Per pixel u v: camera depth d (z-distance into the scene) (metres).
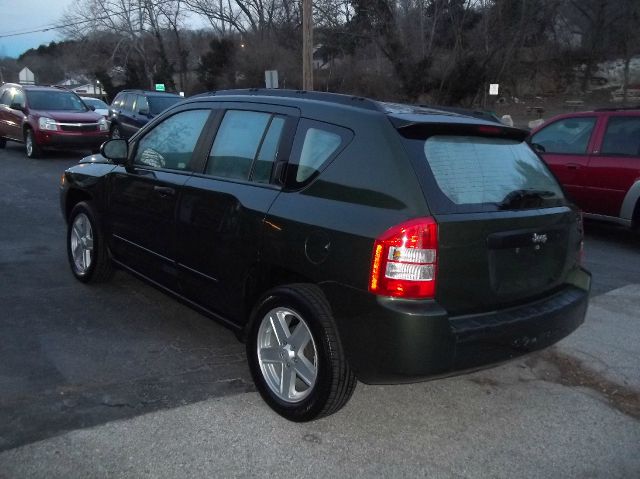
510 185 3.72
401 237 3.14
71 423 3.49
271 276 3.82
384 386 4.16
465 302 3.34
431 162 3.41
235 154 4.25
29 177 12.80
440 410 3.89
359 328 3.26
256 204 3.85
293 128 3.90
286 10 40.47
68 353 4.41
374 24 37.50
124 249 5.27
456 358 3.24
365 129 3.51
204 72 41.84
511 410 3.95
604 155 8.58
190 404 3.78
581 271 4.23
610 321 5.63
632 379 4.47
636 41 40.47
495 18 37.25
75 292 5.69
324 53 40.03
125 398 3.81
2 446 3.24
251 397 3.92
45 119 15.54
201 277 4.34
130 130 17.42
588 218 8.92
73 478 3.03
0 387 3.86
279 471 3.17
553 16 40.66
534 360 4.73
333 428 3.60
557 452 3.50
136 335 4.79
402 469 3.25
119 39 46.97
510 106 39.69
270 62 38.16
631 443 3.63
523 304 3.68
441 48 38.28
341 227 3.34
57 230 8.20
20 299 5.45
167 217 4.61
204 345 4.68
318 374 3.42
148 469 3.13
